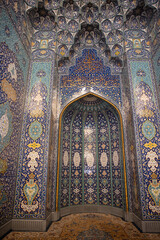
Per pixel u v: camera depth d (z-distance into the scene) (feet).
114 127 15.79
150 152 11.28
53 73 13.10
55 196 12.96
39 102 12.30
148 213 10.34
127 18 13.99
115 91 15.07
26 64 12.64
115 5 13.92
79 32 14.85
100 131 16.57
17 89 10.95
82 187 15.44
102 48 15.67
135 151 11.57
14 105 10.50
